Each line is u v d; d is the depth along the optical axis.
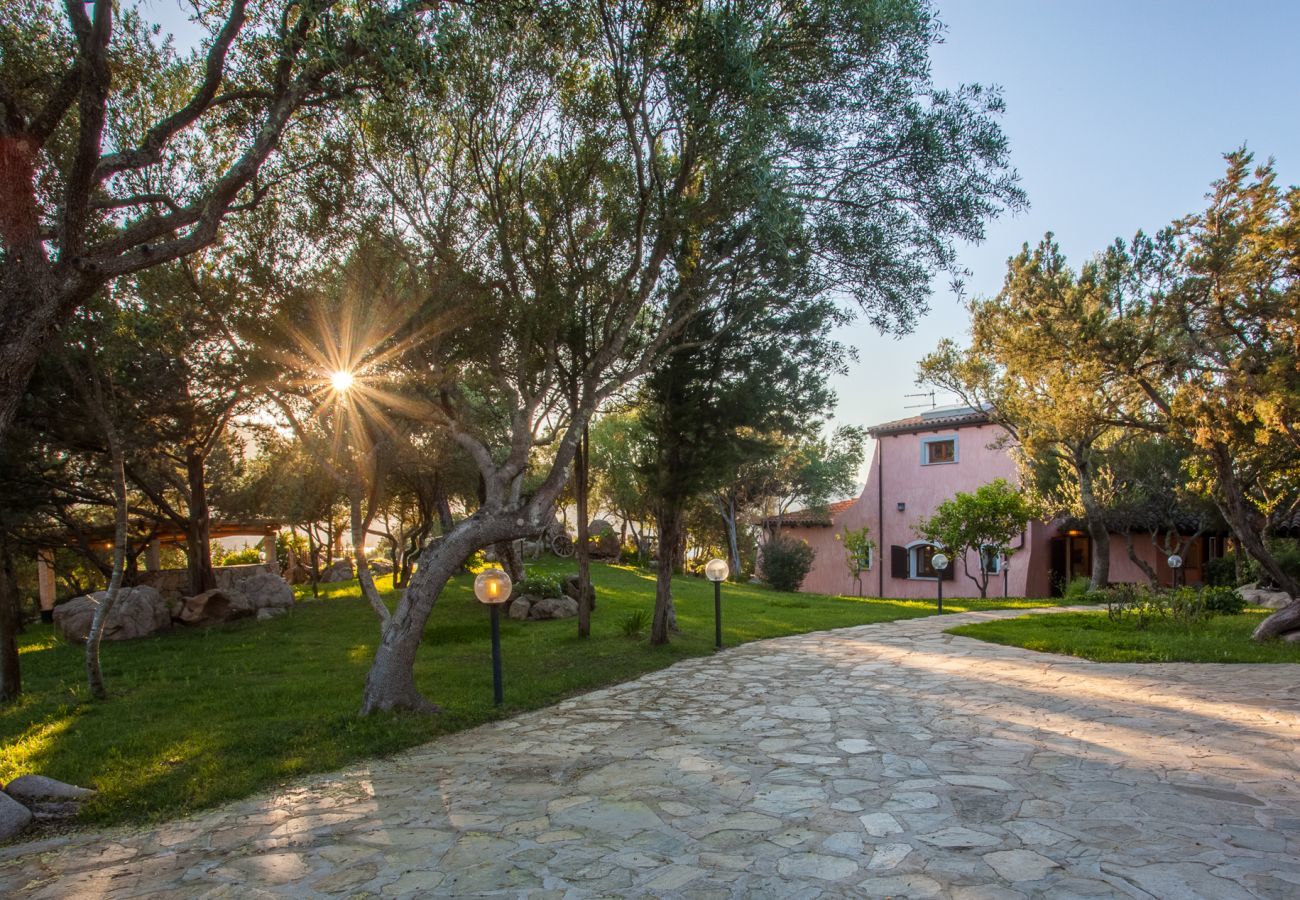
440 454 20.48
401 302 9.46
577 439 9.47
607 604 18.97
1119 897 3.82
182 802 5.77
